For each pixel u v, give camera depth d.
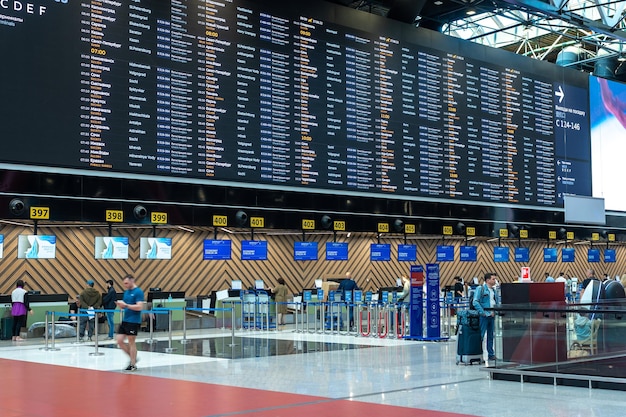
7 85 15.77
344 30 21.06
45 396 9.59
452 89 23.42
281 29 19.83
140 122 17.42
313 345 16.44
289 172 19.78
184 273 23.38
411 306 17.78
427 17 25.42
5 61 15.77
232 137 18.83
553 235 26.31
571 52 30.22
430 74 22.91
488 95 24.36
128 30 17.33
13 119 15.83
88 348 16.16
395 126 21.95
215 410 8.55
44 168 16.25
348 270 26.86
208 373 11.86
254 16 19.36
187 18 18.22
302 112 20.08
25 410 8.58
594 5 23.25
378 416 8.17
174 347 16.12
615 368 10.16
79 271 21.47
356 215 21.22
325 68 20.59
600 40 27.28
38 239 18.16
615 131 28.11
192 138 18.19
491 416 8.23
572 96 26.91
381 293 23.17
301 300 23.36
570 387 10.42
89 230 21.75
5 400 9.27
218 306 21.84
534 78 25.75
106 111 16.97
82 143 16.64
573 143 26.73
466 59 23.89
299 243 22.17
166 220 18.06
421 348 15.70
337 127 20.73
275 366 12.73
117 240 19.19
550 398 9.48
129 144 17.27
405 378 11.23
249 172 19.09
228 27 18.88
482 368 11.36
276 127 19.59
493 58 24.66
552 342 10.77
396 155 21.92
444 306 19.70
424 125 22.62
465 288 24.81
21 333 18.12
